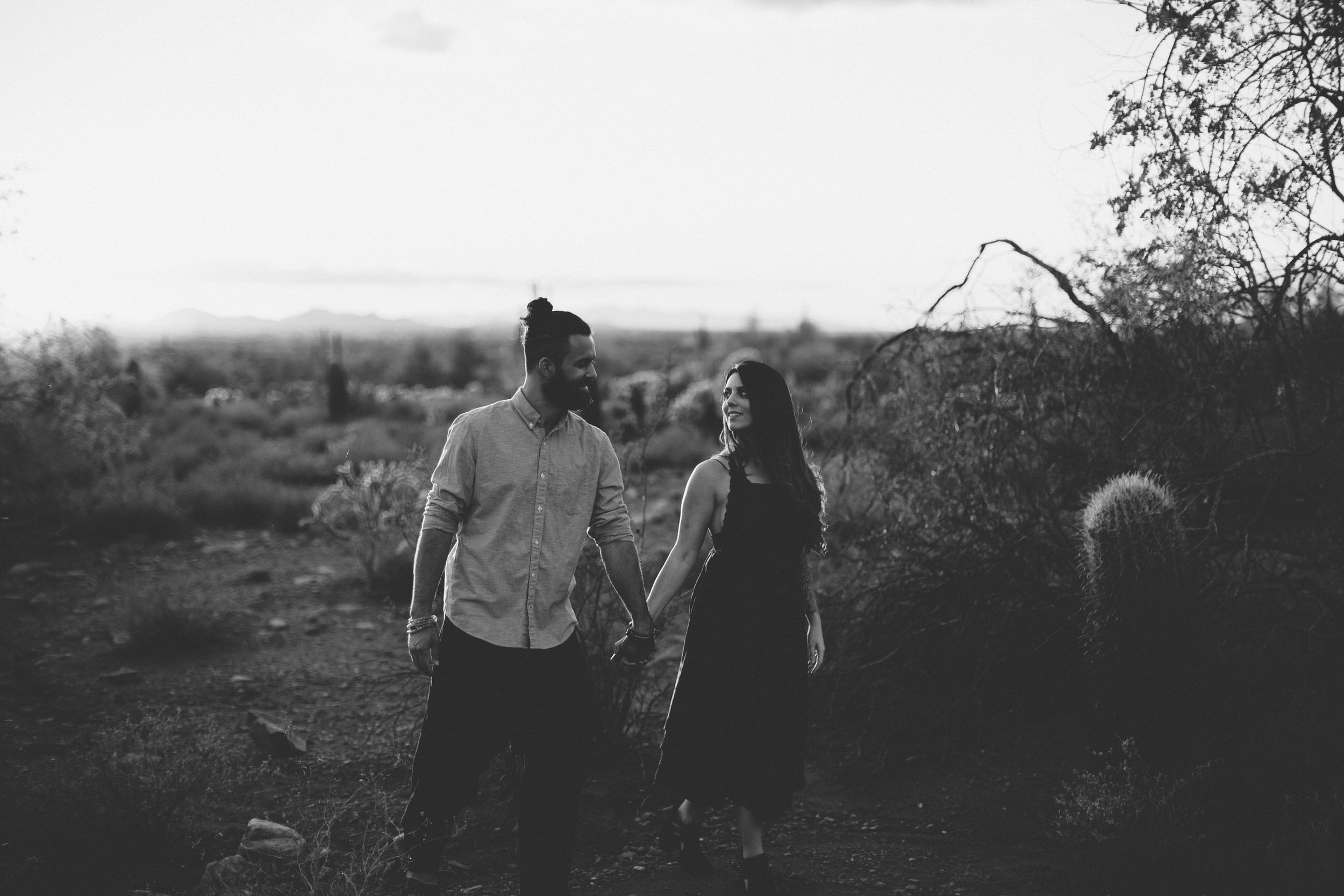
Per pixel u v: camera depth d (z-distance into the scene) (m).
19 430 9.77
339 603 7.56
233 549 9.52
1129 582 3.75
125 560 8.95
